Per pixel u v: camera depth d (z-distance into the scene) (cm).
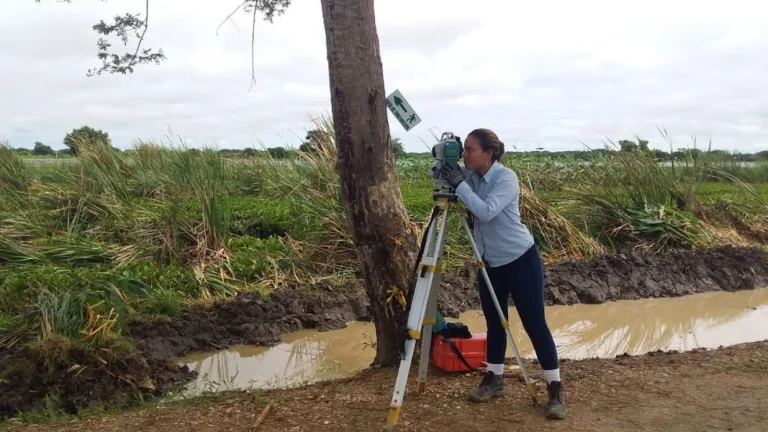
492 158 484
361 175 560
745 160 2208
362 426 479
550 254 1148
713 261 1158
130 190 1317
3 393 593
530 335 492
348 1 533
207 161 1394
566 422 482
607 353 810
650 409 505
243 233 1133
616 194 1283
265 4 692
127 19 686
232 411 521
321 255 1033
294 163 1346
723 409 504
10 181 1328
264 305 872
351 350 805
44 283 798
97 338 653
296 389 601
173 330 789
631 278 1094
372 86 546
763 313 997
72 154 1506
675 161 1444
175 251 991
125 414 538
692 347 833
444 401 524
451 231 1130
